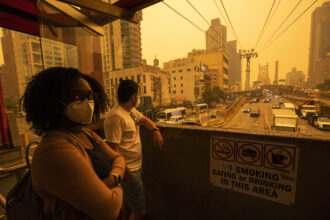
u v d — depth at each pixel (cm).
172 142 151
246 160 116
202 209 142
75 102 51
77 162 45
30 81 51
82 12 170
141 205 133
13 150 208
